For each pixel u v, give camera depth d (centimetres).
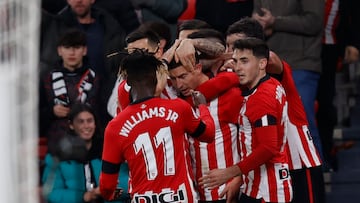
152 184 1670
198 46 1856
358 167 2980
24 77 884
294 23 2580
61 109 2395
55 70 2456
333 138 2975
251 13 2691
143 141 1664
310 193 2016
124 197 2048
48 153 1852
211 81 1825
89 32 2608
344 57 2925
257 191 1867
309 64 2612
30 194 893
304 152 2003
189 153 1827
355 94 3216
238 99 1839
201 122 1708
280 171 1867
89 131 2116
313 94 2622
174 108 1677
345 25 2877
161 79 1686
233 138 1869
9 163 895
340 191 2898
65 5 2778
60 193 1955
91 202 1995
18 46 887
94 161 2066
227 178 1795
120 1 2709
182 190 1677
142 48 1794
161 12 2739
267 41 2612
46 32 2588
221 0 2703
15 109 892
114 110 2434
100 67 2566
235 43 1839
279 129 1856
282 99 1848
